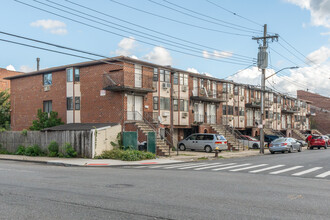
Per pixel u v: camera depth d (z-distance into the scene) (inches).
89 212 278.5
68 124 1194.0
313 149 1609.3
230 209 292.0
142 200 328.2
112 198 337.7
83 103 1224.8
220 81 1663.4
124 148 981.8
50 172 585.9
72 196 347.3
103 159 886.4
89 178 497.7
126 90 1128.8
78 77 1248.8
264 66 1290.6
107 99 1160.8
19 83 1448.1
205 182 460.8
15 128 1440.7
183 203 315.3
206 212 280.1
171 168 693.3
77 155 933.8
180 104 1398.9
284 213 279.4
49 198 336.2
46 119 1280.8
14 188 396.5
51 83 1330.0
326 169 654.5
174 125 1362.0
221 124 1633.9
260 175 556.4
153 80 1267.2
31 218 259.8
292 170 637.3
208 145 1236.5
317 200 336.8
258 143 1529.3
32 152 1008.2
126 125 1109.7
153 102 1266.0
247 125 1941.4
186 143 1296.8
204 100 1537.9
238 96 1844.2
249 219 259.0
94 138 910.4
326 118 3341.5
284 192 383.6
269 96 2247.8
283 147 1239.5
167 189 395.9
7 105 1608.0
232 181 474.9
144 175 543.8
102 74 1174.3
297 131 2522.1
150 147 1015.6
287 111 2481.5
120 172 596.7
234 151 1349.7
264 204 314.5
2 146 1106.7
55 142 970.7
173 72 1365.7
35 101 1379.2
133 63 1155.3
